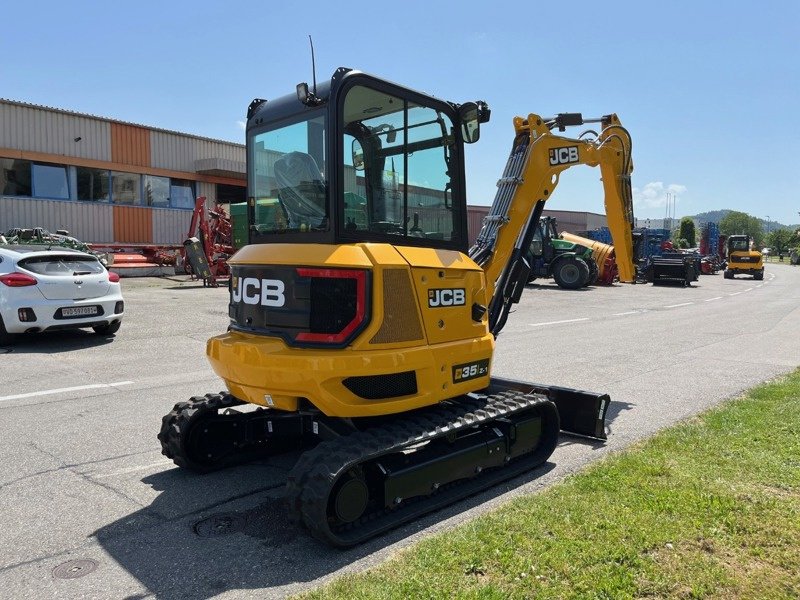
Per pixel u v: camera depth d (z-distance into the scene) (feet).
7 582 10.80
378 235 13.52
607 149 23.18
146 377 26.45
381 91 13.62
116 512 13.70
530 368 29.99
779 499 13.37
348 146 13.21
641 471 15.12
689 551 11.15
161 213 81.76
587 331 43.47
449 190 15.40
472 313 15.06
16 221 67.97
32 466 16.33
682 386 26.21
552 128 21.02
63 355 30.81
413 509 13.21
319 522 11.35
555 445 16.96
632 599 9.71
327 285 12.53
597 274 86.22
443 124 15.19
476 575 10.48
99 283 34.32
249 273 13.70
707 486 14.11
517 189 19.69
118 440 18.43
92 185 74.59
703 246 161.07
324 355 12.30
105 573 11.14
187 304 50.62
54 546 12.14
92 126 73.67
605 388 25.82
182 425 15.39
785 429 18.66
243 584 10.78
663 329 45.06
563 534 11.80
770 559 10.85
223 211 74.64
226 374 13.69
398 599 9.75
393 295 12.98
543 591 9.91
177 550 12.01
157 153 80.23
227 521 13.32
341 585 10.27
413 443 12.85
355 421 13.67
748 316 54.70
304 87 12.89
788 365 31.07
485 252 19.17
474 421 14.16
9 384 24.91
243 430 16.53
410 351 13.20
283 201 14.15
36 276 32.07
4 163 66.95
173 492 14.84
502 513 12.91
